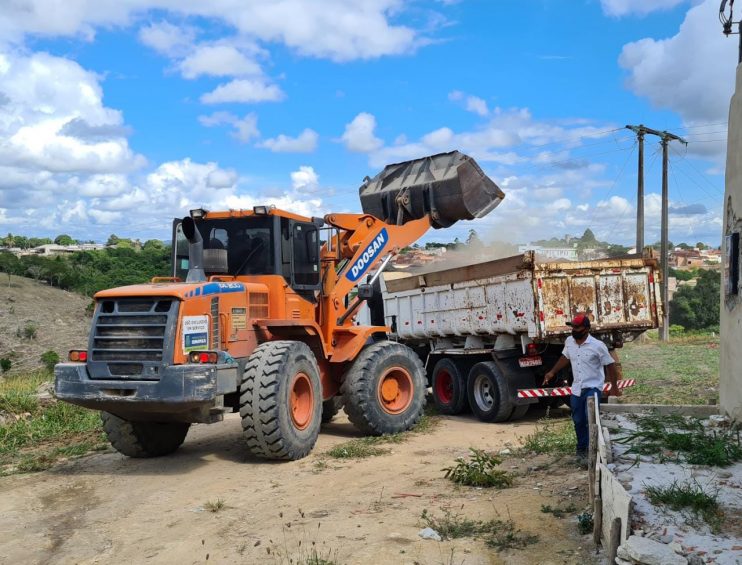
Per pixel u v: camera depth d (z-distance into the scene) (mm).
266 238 9906
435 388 13516
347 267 11328
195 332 8461
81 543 6188
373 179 13852
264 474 8352
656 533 4488
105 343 8445
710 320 58188
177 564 5520
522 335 11477
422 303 13977
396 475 7969
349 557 5359
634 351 25547
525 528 5723
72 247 194000
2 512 7180
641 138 31812
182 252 10328
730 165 7891
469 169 12570
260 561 5422
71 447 10344
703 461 5801
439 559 5199
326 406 12188
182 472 8680
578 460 7781
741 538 4391
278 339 10188
